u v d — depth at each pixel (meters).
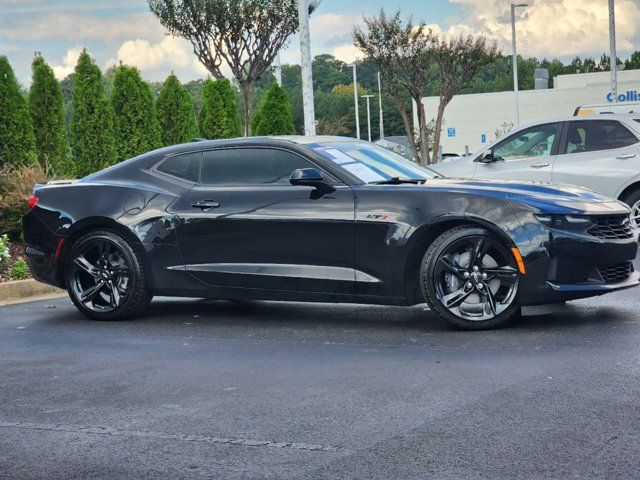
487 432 4.53
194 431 4.77
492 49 39.28
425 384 5.49
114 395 5.56
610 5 33.72
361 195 7.32
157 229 7.97
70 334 7.67
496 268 7.01
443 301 7.11
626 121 12.47
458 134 74.44
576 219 6.92
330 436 4.60
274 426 4.80
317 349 6.67
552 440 4.37
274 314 8.27
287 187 7.63
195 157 8.09
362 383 5.59
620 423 4.56
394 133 116.50
